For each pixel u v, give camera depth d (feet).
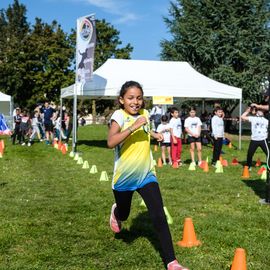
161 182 33.37
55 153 57.57
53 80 168.86
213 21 116.98
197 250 16.49
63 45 174.19
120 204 15.67
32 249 16.52
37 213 22.43
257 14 115.65
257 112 40.60
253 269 14.49
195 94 65.92
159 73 68.33
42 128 80.94
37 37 170.81
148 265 14.83
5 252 16.22
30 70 167.84
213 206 24.58
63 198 26.71
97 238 17.99
